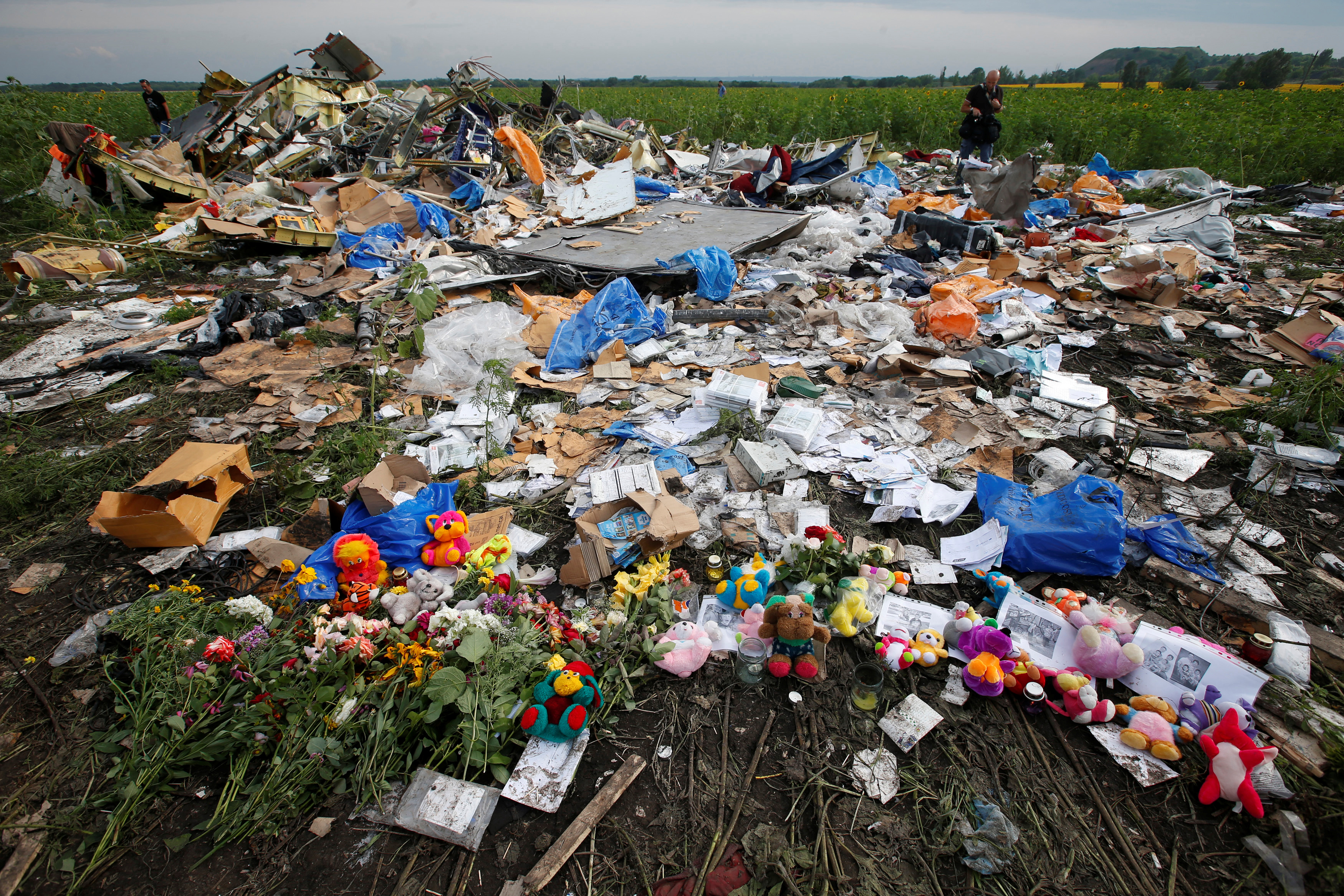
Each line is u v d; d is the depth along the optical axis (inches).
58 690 118.3
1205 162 515.5
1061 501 148.5
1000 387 218.4
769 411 202.4
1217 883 89.0
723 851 93.7
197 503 149.9
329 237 346.6
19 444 193.9
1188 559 142.4
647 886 89.3
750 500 162.9
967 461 178.2
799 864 91.5
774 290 296.2
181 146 504.4
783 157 438.6
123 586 141.3
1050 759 105.3
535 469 178.2
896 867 91.4
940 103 796.6
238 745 105.3
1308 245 352.8
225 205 394.3
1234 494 163.0
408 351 238.2
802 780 103.0
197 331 257.8
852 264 326.0
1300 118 600.1
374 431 194.9
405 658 113.3
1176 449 181.6
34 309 288.4
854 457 178.9
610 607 131.0
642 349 236.4
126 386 225.5
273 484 172.7
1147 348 245.1
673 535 138.0
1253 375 217.2
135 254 346.0
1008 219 379.2
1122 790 100.6
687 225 374.9
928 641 121.0
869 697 113.7
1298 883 87.4
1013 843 93.6
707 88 1792.6
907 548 149.7
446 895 89.0
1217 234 343.3
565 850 92.5
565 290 304.8
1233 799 96.0
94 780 103.8
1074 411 202.1
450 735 105.5
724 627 129.2
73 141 416.5
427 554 140.7
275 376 226.5
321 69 617.9
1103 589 137.8
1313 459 174.7
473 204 424.2
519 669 111.5
